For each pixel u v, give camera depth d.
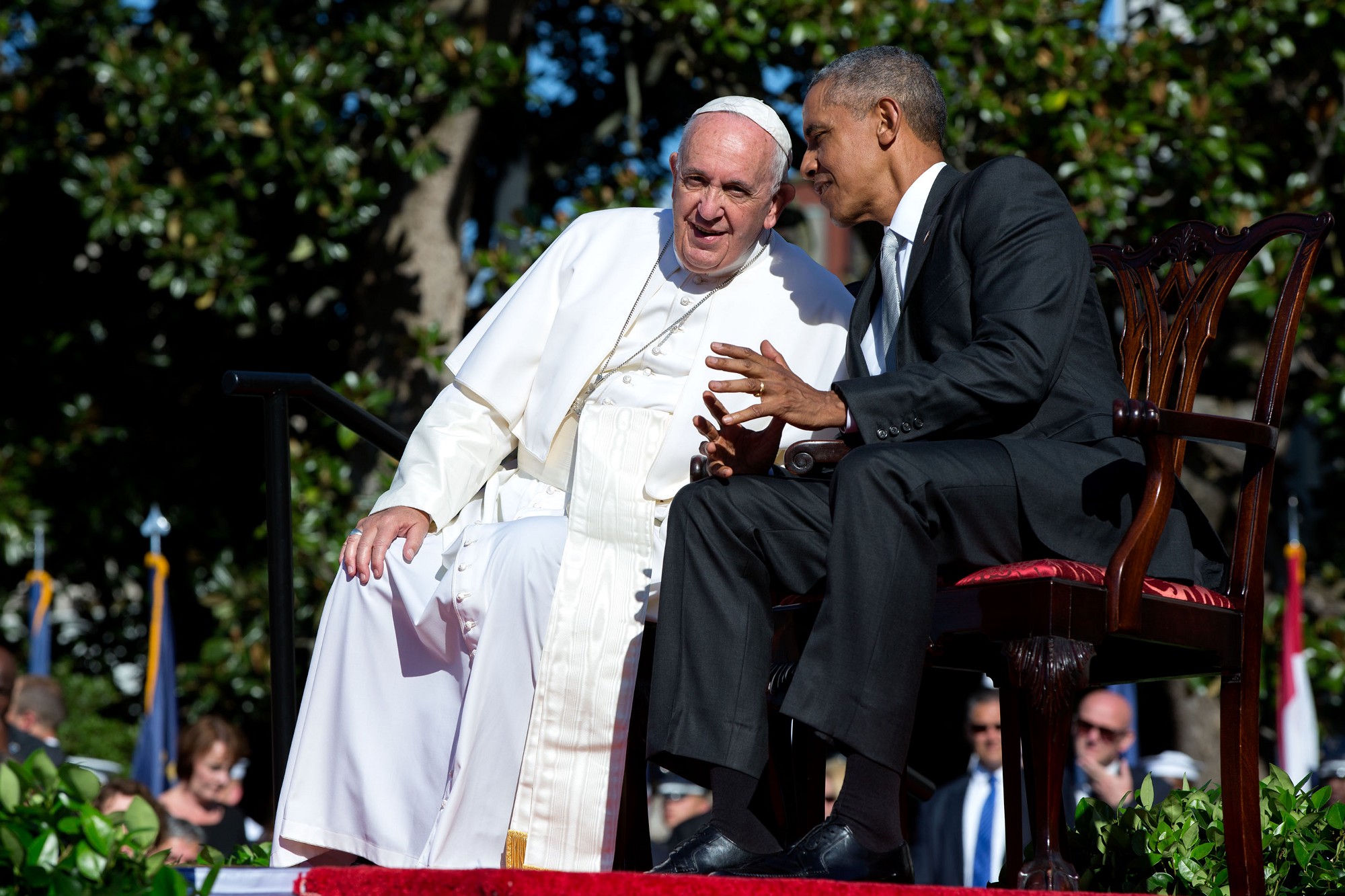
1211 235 12.27
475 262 33.12
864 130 12.34
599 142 38.25
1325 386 33.06
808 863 9.70
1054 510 10.66
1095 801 13.80
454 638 12.25
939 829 22.62
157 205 32.12
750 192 13.07
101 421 35.47
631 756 12.55
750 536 10.64
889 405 10.77
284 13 34.69
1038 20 31.91
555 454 13.34
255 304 34.47
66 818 8.15
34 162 33.31
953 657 12.49
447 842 11.71
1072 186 31.50
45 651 34.03
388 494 13.09
